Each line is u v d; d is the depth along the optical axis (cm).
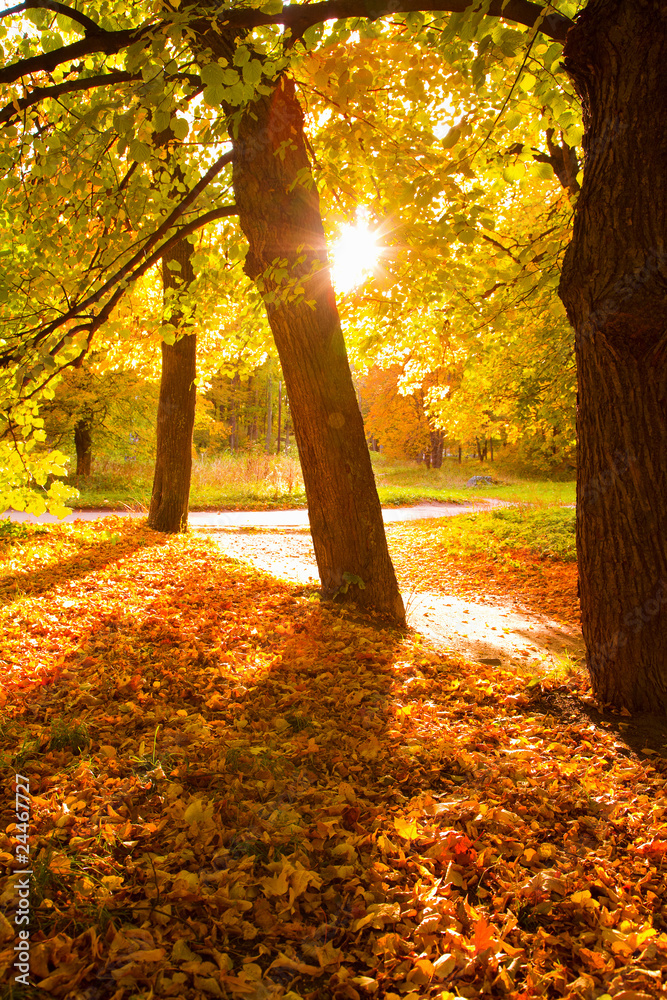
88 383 1912
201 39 391
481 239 597
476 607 777
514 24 405
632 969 188
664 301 338
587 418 384
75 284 527
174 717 334
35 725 314
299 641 478
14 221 513
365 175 539
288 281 466
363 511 575
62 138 385
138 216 478
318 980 183
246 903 202
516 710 400
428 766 307
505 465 3462
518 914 212
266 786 271
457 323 717
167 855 222
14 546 816
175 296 611
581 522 399
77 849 219
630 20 327
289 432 4506
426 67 408
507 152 431
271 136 478
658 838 256
